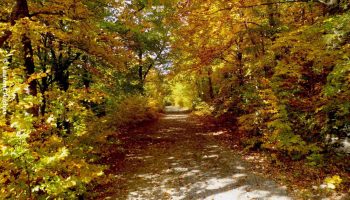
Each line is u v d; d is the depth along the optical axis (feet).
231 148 38.42
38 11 31.04
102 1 37.04
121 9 39.04
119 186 28.17
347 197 20.25
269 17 41.75
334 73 22.70
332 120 28.14
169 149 42.14
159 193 25.72
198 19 40.73
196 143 44.70
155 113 88.69
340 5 28.09
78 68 47.26
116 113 55.47
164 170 32.12
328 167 25.07
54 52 43.45
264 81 34.24
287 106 32.60
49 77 43.57
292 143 29.01
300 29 29.25
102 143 35.45
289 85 33.76
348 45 24.88
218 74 62.75
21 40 28.48
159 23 58.03
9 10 31.83
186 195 24.66
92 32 37.24
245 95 42.45
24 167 15.80
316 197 21.07
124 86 58.90
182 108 144.46
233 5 37.11
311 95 31.45
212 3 38.14
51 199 19.52
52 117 21.03
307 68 31.71
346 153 25.77
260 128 35.86
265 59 38.24
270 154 32.09
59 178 16.94
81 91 25.72
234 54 54.75
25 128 16.14
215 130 54.54
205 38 45.80
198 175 29.30
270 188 23.80
